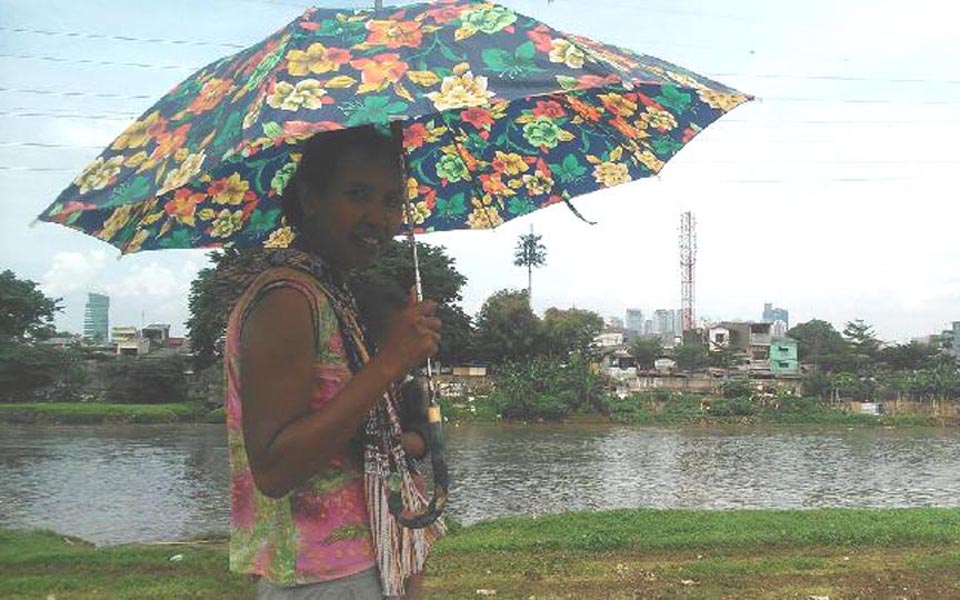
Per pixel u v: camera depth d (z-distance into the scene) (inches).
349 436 71.4
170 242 95.3
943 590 331.9
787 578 354.3
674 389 3048.7
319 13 79.0
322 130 65.9
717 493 1021.8
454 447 1603.1
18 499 894.4
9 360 2262.6
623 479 1135.6
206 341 2359.7
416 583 87.5
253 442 72.4
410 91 70.0
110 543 631.2
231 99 75.6
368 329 82.3
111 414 2066.9
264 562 77.6
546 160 111.3
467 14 79.9
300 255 78.7
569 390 2458.2
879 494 1041.5
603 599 320.2
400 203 83.6
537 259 3838.6
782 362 3572.8
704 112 101.3
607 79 74.6
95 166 82.0
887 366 3624.5
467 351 2854.3
